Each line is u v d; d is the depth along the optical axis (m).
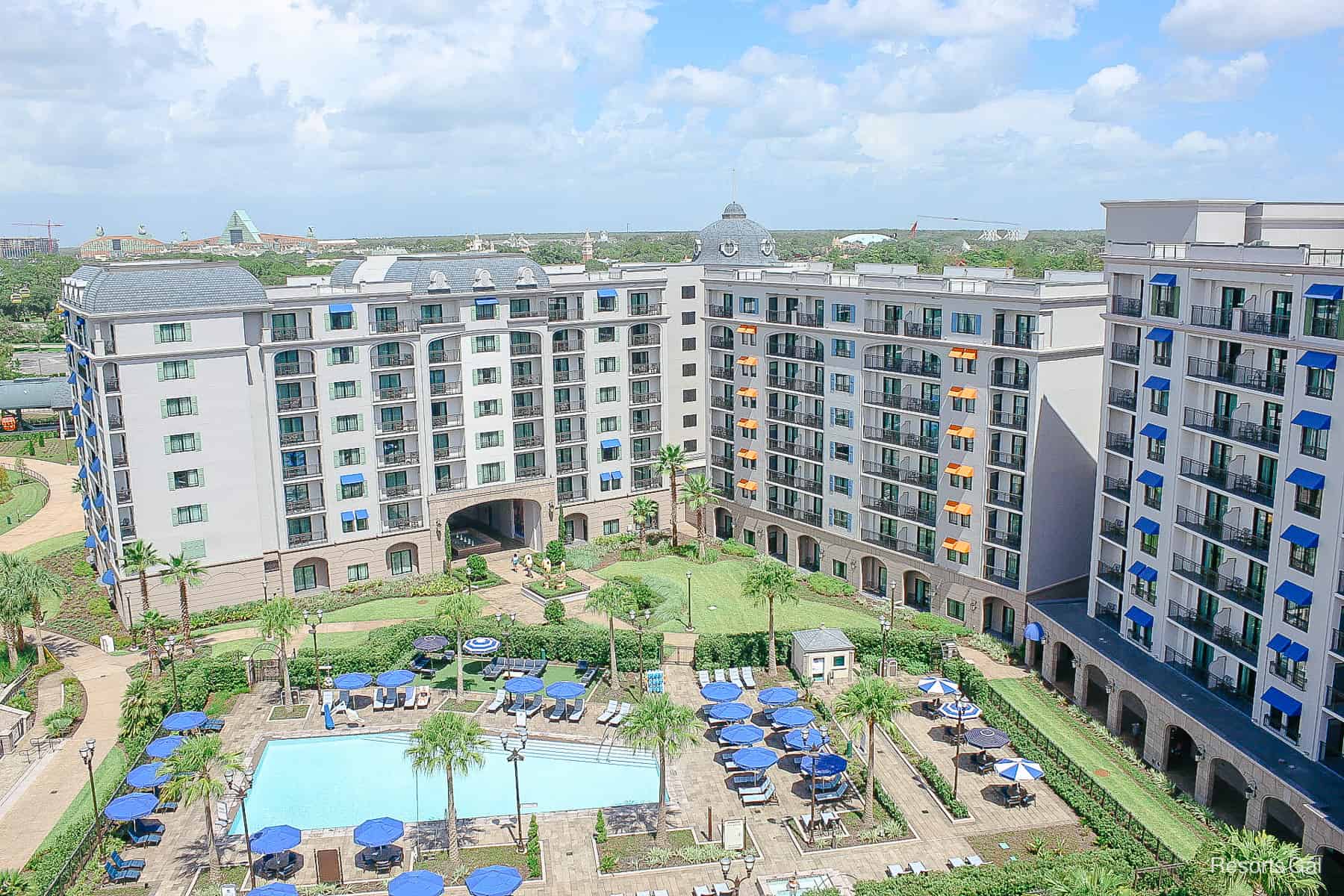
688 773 63.97
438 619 82.06
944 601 86.75
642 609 79.75
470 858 55.03
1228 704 61.25
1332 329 53.84
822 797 60.31
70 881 52.38
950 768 63.62
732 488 108.94
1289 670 56.97
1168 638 67.69
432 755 53.84
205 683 73.38
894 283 87.94
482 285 97.31
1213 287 63.62
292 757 66.69
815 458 97.62
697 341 111.94
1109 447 73.75
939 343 83.38
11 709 70.81
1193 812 57.81
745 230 118.00
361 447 93.25
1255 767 53.78
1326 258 55.44
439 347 96.06
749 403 104.56
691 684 75.81
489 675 76.81
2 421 160.88
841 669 75.62
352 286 90.94
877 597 93.00
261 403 87.75
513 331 100.12
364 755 67.06
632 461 110.12
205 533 86.38
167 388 82.81
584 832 57.59
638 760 65.75
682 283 109.62
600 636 78.25
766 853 55.09
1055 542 80.62
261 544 89.19
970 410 82.06
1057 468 79.31
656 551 104.56
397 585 94.62
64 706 71.38
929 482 87.12
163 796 55.81
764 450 103.19
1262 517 61.03
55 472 136.62
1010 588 80.75
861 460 92.38
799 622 87.00
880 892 49.22
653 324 108.56
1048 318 76.12
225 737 68.44
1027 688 74.75
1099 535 75.12
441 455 98.12
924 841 55.78
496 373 99.62
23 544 108.19
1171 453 66.56
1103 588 75.69
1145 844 53.81
